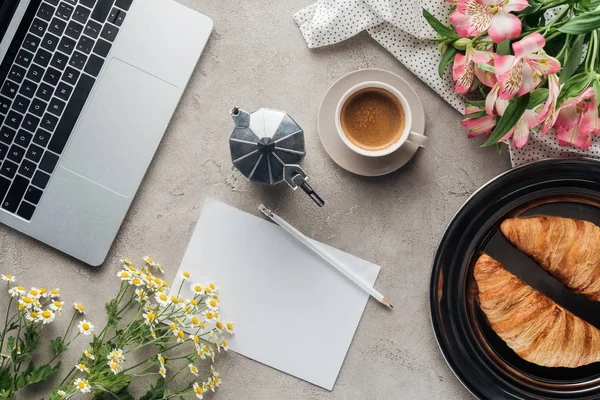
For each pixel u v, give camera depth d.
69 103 0.88
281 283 0.92
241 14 0.91
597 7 0.71
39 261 0.94
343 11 0.88
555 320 0.85
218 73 0.91
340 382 0.93
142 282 0.86
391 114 0.87
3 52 0.88
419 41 0.88
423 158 0.91
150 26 0.88
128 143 0.89
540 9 0.75
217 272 0.92
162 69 0.88
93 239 0.90
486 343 0.89
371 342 0.92
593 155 0.87
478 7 0.70
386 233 0.92
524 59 0.66
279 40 0.91
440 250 0.86
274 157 0.81
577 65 0.70
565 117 0.75
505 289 0.85
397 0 0.86
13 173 0.89
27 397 0.94
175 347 0.94
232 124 0.92
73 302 0.94
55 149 0.89
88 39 0.88
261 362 0.93
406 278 0.92
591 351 0.85
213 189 0.93
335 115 0.85
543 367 0.89
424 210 0.91
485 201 0.86
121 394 0.88
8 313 0.86
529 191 0.86
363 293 0.92
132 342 0.85
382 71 0.86
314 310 0.92
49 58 0.88
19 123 0.89
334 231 0.92
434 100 0.91
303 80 0.91
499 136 0.72
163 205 0.93
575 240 0.84
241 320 0.92
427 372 0.92
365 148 0.87
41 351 0.94
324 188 0.92
